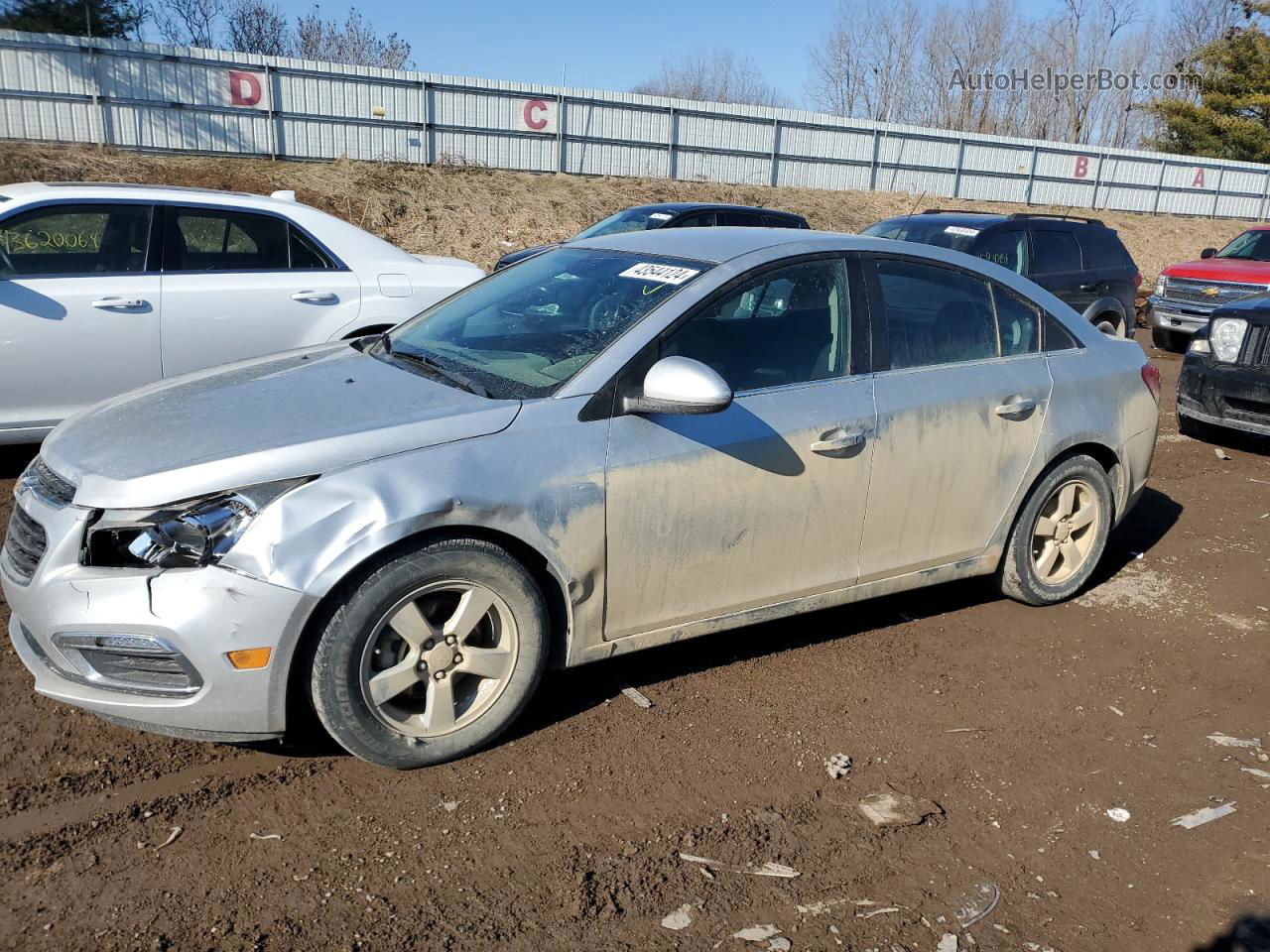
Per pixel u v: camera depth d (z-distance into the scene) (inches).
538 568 129.0
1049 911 106.6
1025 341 173.2
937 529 162.4
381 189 816.9
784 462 141.5
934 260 163.9
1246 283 473.1
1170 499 260.7
